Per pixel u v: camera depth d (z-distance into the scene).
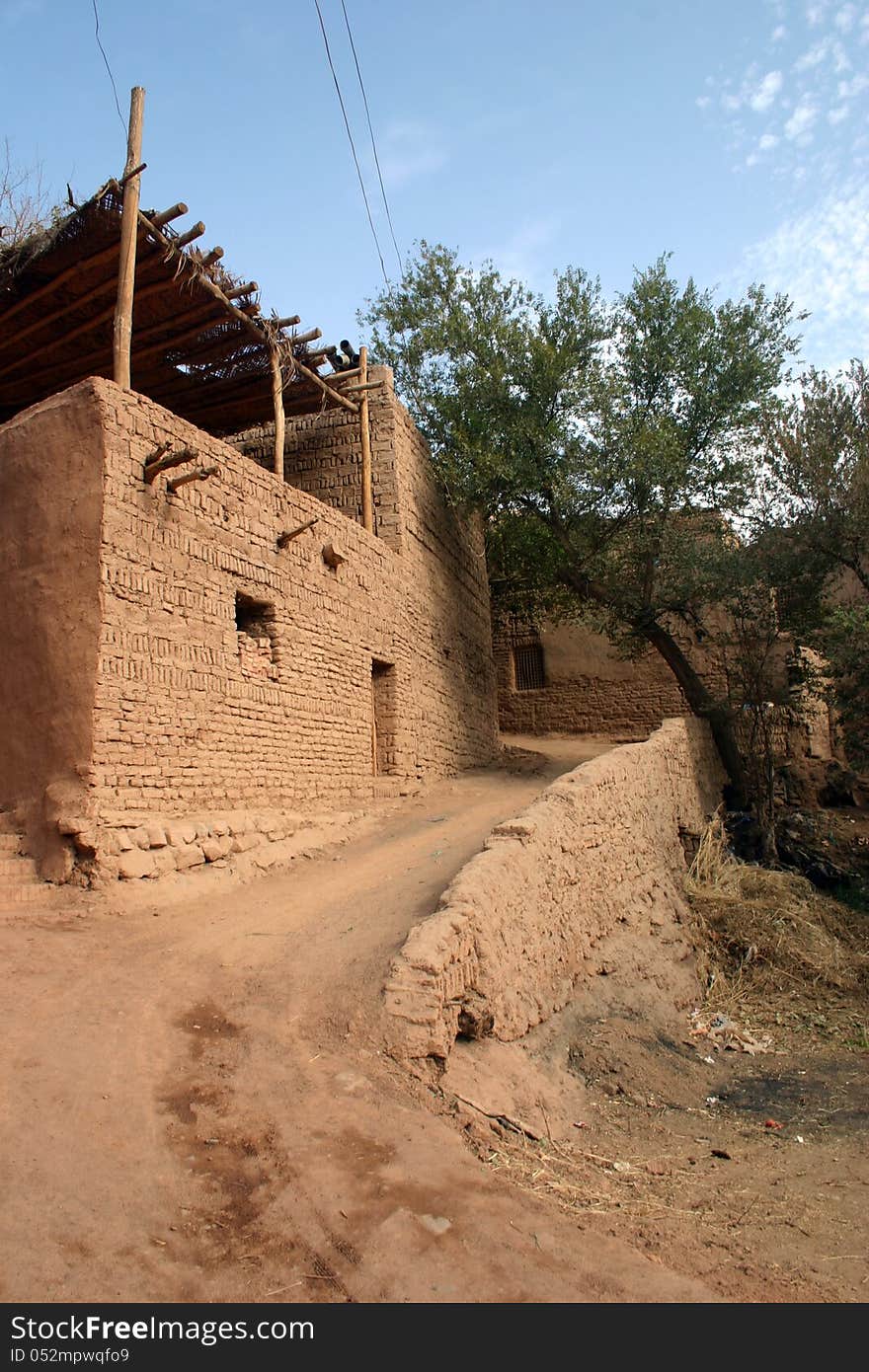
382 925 7.65
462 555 21.34
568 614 24.34
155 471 9.80
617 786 11.36
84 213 10.41
